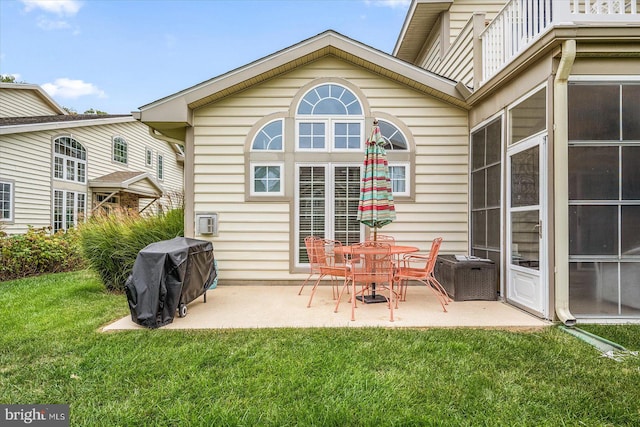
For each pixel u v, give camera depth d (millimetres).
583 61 3768
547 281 3799
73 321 3928
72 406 2221
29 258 7273
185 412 2123
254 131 5887
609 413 2102
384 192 4562
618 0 4082
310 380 2482
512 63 4277
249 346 3104
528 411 2127
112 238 5539
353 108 5945
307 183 5906
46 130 11148
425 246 5891
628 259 3750
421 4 7352
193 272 4234
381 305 4586
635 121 3766
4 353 3021
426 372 2598
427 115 5934
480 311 4262
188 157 5855
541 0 3846
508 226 4594
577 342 3162
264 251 5867
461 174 5914
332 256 5258
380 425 1998
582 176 3766
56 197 11539
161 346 3133
